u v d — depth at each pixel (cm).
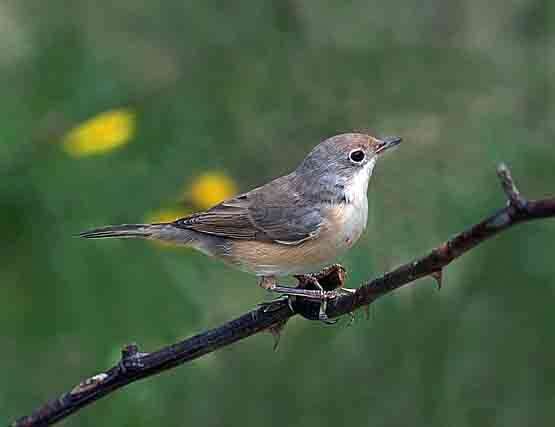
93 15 1286
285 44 1283
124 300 1023
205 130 1223
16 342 1026
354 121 1270
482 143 1207
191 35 1290
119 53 1284
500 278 1145
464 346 1149
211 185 1107
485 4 1339
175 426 1099
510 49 1299
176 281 1050
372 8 1330
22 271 1021
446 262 545
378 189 1194
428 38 1320
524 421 1130
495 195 1138
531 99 1243
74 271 1020
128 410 1045
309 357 1184
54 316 1012
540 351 1137
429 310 1165
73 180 1049
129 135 1099
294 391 1172
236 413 1155
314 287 782
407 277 564
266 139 1266
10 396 1038
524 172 1157
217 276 1145
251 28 1284
